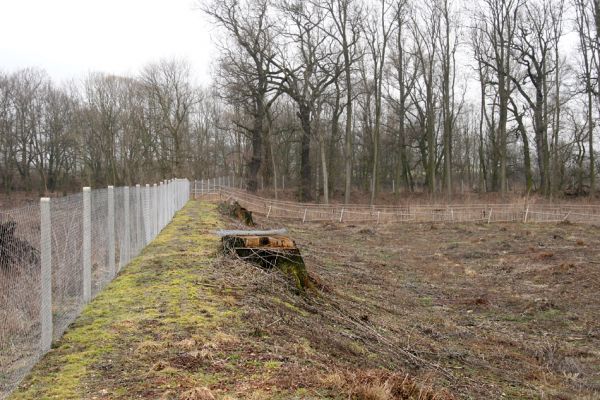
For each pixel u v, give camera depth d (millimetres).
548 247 22031
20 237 5406
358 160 60906
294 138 54375
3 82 57656
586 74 40406
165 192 18047
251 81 41562
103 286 8828
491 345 10406
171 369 5512
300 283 10352
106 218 9094
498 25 41844
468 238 25734
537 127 42688
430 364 8484
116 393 4980
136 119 57312
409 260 20344
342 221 33812
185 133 58156
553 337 11188
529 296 14484
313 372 5922
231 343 6434
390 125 57656
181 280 9305
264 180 50938
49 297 6023
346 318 9594
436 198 42125
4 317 4969
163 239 14469
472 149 71875
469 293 14953
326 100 42875
